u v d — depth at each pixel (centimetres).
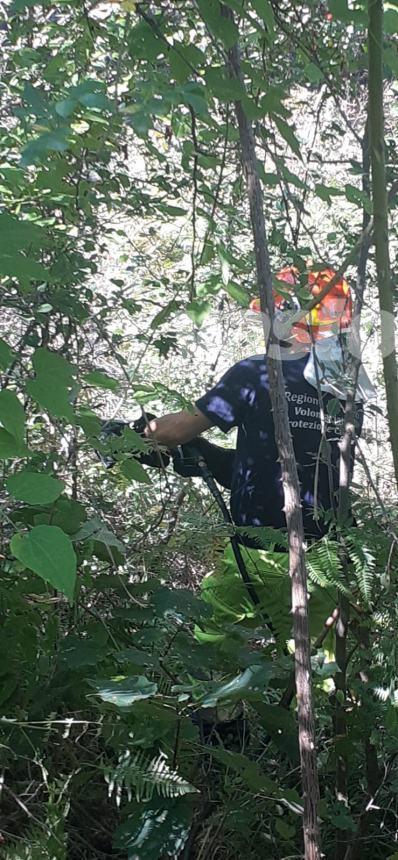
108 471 255
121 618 223
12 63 258
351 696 216
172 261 297
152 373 339
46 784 193
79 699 214
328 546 204
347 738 205
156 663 196
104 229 256
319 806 188
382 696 201
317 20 210
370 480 214
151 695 178
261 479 268
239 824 196
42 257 237
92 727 216
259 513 269
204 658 207
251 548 256
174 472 287
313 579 202
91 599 242
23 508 214
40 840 182
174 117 215
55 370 136
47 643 216
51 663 212
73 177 238
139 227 316
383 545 205
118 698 173
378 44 144
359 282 196
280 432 157
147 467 295
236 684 178
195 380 343
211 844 197
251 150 156
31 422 247
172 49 157
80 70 229
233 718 230
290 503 158
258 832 204
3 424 129
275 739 209
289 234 259
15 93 246
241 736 231
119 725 190
